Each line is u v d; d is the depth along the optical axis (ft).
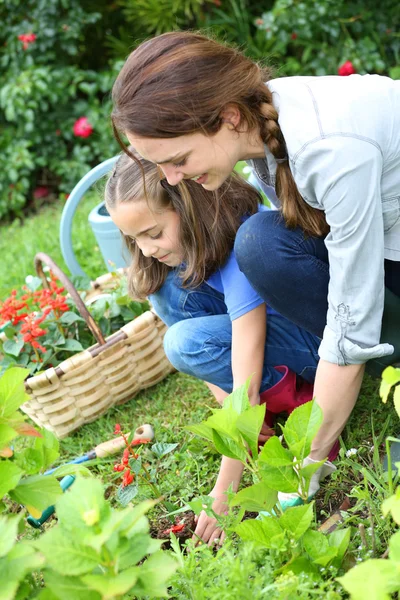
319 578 4.23
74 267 8.84
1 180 16.48
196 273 5.92
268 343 6.10
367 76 5.02
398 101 4.85
